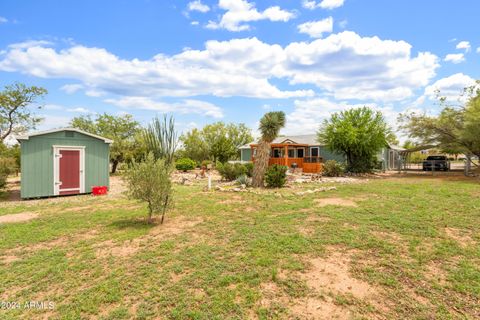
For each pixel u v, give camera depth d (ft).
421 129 63.16
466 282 10.46
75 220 21.58
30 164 33.88
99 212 24.66
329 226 18.12
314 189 36.68
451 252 13.37
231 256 13.42
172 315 8.80
